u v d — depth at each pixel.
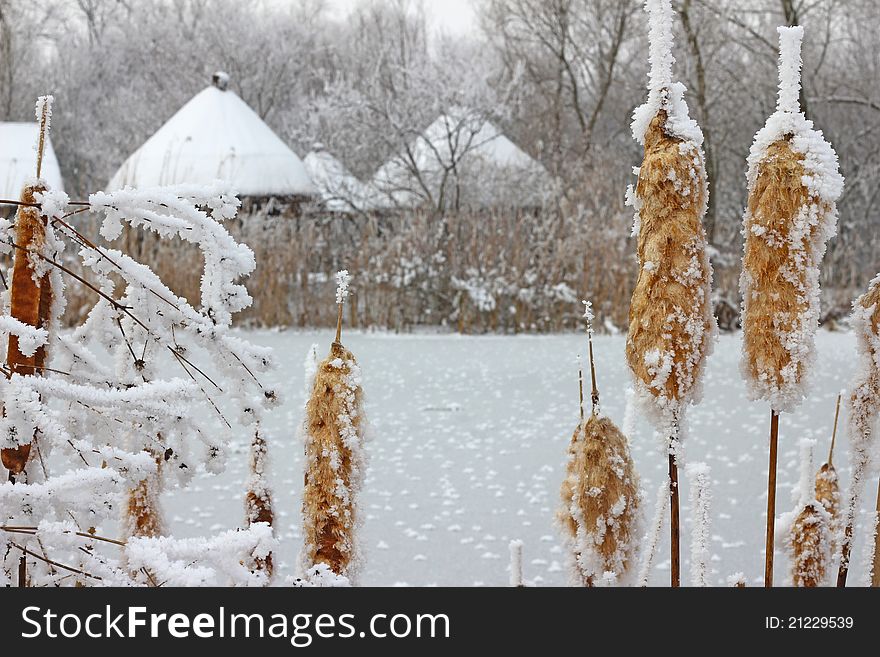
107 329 2.44
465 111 22.20
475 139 23.45
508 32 31.45
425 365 14.39
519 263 18.47
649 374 2.29
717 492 7.35
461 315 18.47
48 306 2.17
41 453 2.12
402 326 18.67
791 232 2.28
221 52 37.12
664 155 2.29
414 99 23.14
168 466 2.33
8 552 2.15
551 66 32.53
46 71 37.91
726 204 27.34
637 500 2.53
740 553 5.82
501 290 18.30
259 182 21.88
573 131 33.66
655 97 2.34
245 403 2.29
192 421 2.27
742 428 9.79
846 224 24.77
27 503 1.83
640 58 31.42
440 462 8.40
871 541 2.74
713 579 5.28
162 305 2.28
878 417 2.69
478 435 9.57
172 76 36.75
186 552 1.94
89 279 12.66
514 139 30.39
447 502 7.11
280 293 18.31
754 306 2.33
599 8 30.06
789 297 2.29
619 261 18.11
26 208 2.14
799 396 2.30
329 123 24.80
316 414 2.38
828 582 2.96
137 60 39.00
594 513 2.49
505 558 5.83
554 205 19.78
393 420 10.31
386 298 18.62
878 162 26.86
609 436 2.51
